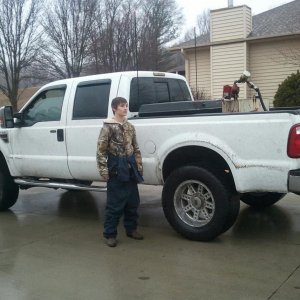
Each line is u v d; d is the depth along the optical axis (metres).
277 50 16.84
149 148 5.49
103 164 5.10
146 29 15.38
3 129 7.10
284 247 5.07
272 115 4.68
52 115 6.55
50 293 4.03
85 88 6.24
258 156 4.77
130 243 5.36
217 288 4.01
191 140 5.11
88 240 5.56
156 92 6.47
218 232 5.12
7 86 30.67
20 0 29.62
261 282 4.11
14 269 4.63
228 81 17.45
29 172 6.84
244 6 16.81
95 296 3.94
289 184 4.61
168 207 5.43
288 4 19.36
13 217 6.89
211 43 17.58
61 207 7.51
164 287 4.07
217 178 5.06
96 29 27.34
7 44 29.94
